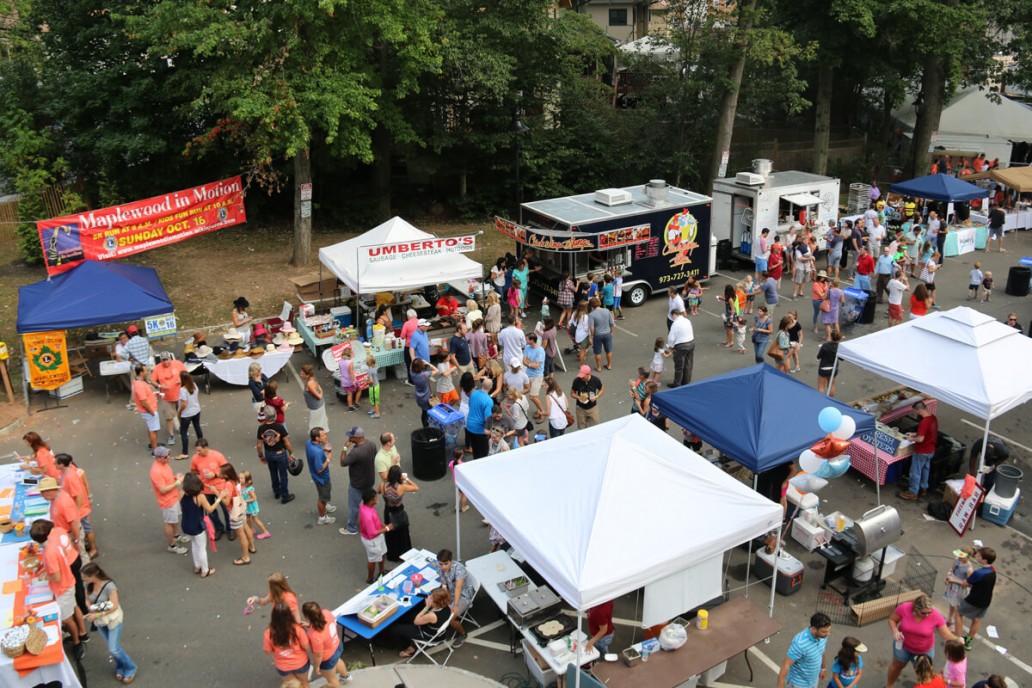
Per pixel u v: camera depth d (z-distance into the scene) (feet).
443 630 30.09
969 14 84.84
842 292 58.95
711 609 30.35
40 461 36.55
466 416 43.88
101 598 28.07
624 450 29.76
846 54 95.71
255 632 31.71
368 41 70.33
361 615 29.71
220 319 62.54
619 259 65.67
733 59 87.61
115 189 78.69
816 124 98.37
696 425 36.32
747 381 37.32
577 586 25.20
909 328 42.29
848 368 56.34
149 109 79.56
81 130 78.28
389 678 29.12
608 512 27.63
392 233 57.16
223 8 64.34
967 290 71.15
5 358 48.88
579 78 95.20
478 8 83.71
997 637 31.55
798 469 36.63
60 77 75.92
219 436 46.91
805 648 26.04
